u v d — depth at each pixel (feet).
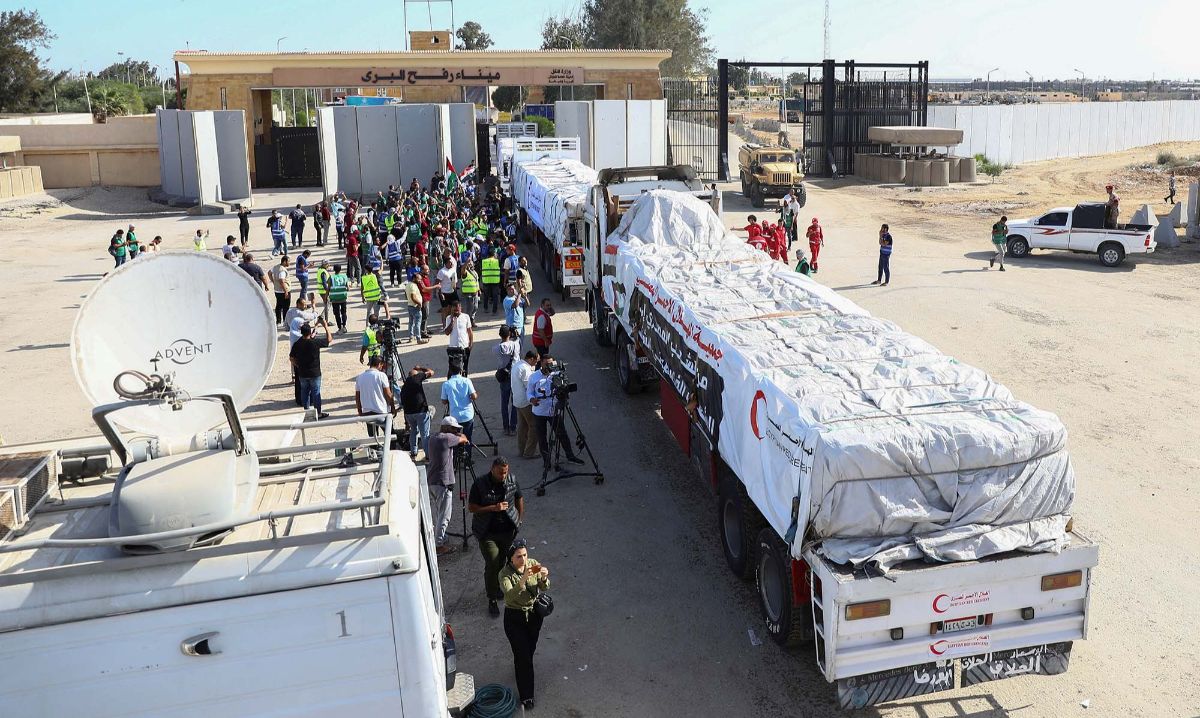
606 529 34.99
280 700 15.16
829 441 21.99
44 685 14.49
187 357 18.62
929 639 22.03
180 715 14.89
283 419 21.26
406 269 75.25
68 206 142.00
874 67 167.94
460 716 23.03
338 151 150.61
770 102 481.87
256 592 14.88
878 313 66.59
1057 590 22.53
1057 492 22.94
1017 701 24.21
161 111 146.92
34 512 16.87
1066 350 56.54
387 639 15.38
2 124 156.87
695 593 30.19
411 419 39.24
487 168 168.35
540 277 84.84
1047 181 155.33
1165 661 25.63
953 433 22.35
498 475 28.48
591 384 52.95
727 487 30.07
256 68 164.45
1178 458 39.68
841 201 136.56
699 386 32.94
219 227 122.83
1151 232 81.76
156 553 14.82
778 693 24.89
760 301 36.50
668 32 310.65
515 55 168.35
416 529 16.61
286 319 66.80
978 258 89.30
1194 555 31.45
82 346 17.76
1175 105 233.96
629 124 154.92
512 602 23.68
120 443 16.47
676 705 24.41
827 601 21.58
